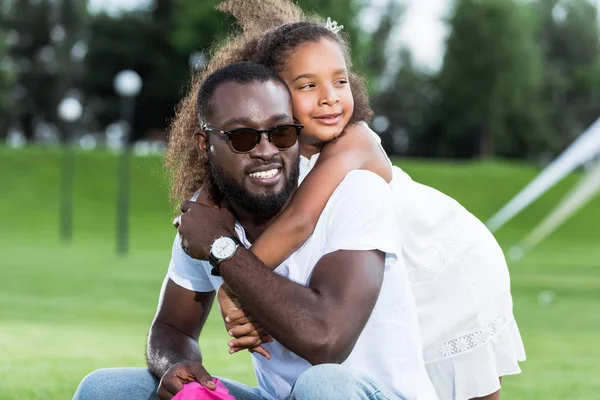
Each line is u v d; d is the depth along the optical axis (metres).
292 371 3.54
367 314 3.26
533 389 8.04
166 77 76.19
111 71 78.38
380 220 3.37
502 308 4.82
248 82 3.47
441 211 4.78
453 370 4.72
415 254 4.68
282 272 3.54
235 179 3.50
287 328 3.21
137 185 44.66
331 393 3.06
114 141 80.25
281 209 3.68
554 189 46.81
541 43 99.25
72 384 7.58
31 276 20.69
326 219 3.48
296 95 4.04
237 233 3.69
